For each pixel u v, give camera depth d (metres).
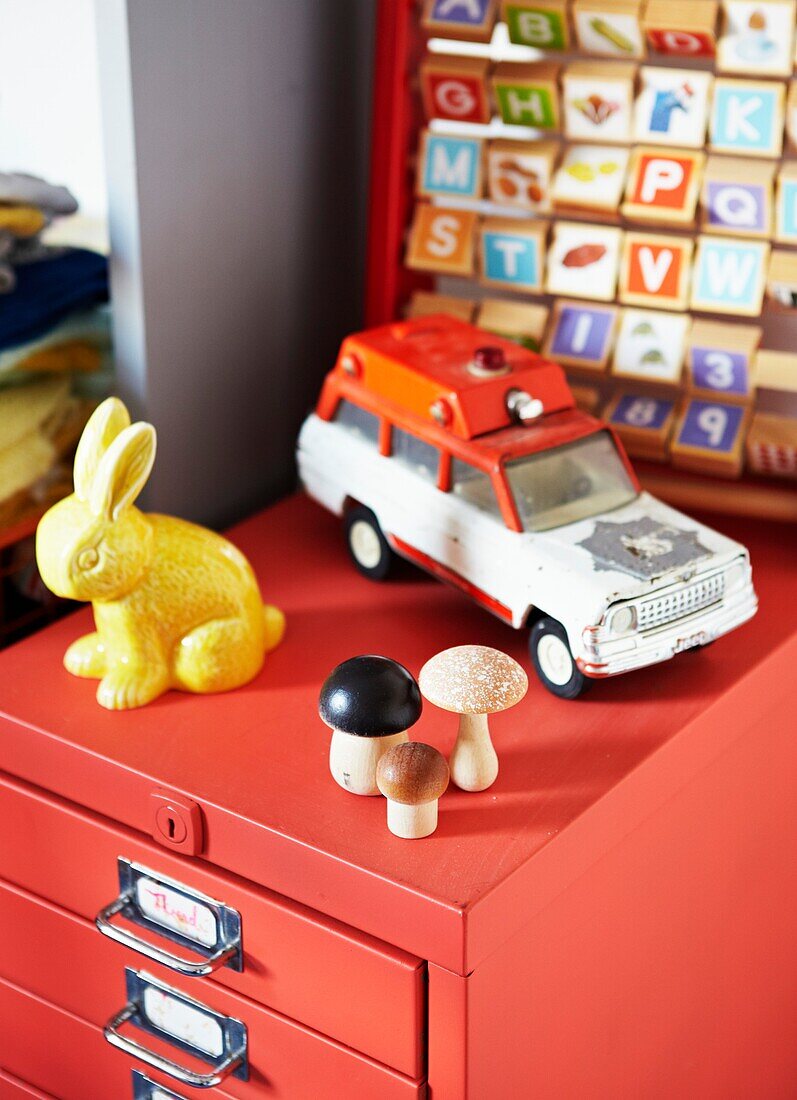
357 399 0.91
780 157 0.95
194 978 0.80
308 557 0.96
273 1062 0.79
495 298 1.07
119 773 0.79
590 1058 0.83
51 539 0.79
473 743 0.76
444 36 0.96
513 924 0.73
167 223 0.92
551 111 0.94
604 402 1.05
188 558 0.82
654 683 0.84
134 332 0.93
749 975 0.96
